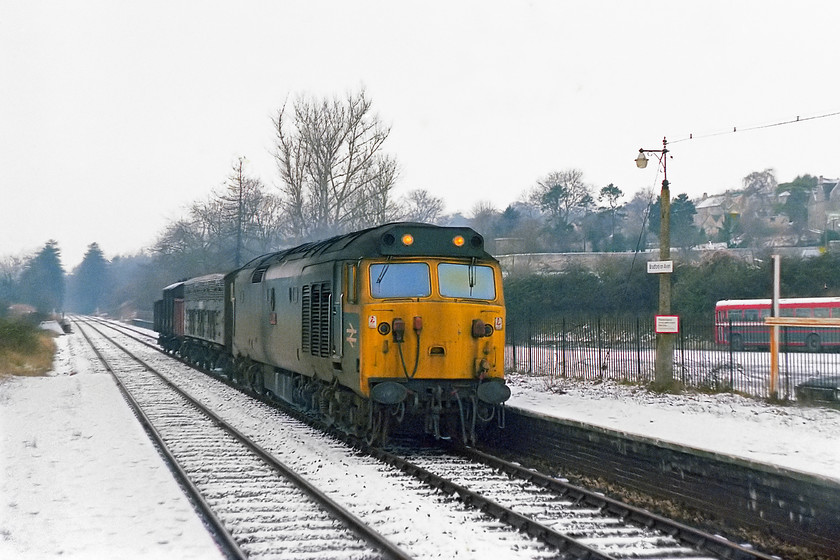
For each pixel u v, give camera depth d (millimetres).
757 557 10023
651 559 10391
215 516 11656
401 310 17172
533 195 120188
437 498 13305
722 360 28562
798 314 44719
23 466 15336
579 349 34000
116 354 53719
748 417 19031
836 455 14164
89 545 10336
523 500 13289
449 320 17312
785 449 14773
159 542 10492
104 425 20844
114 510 12094
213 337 36656
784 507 11156
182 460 16578
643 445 13883
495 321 17797
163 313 56656
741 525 11844
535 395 24250
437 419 17453
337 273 18766
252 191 69188
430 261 17656
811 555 10586
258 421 22500
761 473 11531
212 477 14938
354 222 55719
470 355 17438
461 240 18000
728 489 12109
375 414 17719
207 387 32188
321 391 20703
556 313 53156
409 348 17109
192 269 79188
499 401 17297
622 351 30109
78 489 13461
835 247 59156
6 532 10906
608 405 21469
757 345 44594
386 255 17562
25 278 191375
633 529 11594
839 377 23594
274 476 15008
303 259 22250
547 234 100062
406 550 10289
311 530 11352
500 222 112125
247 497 13383
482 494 13609
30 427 20422
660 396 23000
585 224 110375
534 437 17344
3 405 25188
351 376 17719
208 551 10125
